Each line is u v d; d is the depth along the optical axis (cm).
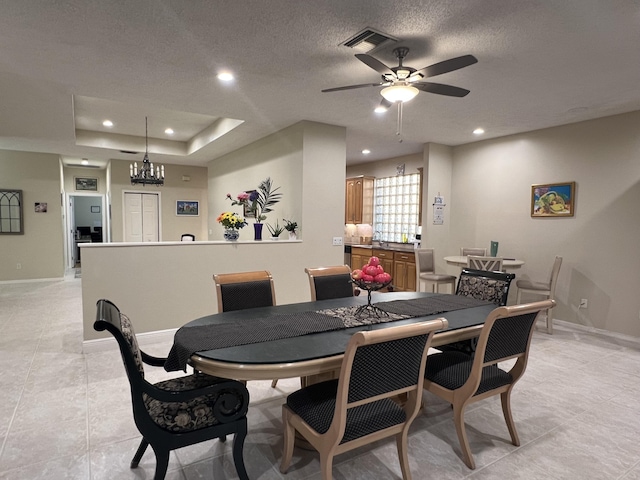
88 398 271
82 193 946
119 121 586
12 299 586
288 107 407
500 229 544
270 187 540
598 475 196
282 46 266
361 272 242
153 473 194
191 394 165
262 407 265
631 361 356
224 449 216
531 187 505
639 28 235
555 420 251
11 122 484
